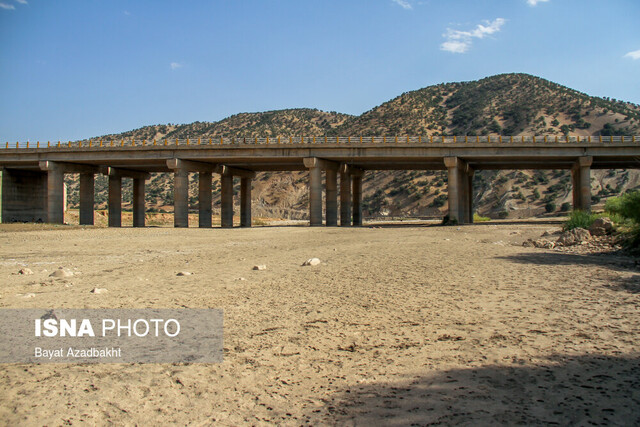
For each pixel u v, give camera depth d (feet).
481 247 93.76
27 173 293.84
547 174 510.17
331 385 22.18
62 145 255.91
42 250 95.61
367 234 151.74
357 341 29.22
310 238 134.62
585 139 222.69
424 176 540.11
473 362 24.73
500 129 556.10
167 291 46.91
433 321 33.71
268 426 18.16
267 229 201.36
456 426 17.61
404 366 24.47
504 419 18.06
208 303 40.91
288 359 26.09
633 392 20.35
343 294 44.42
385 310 37.50
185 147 241.55
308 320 34.73
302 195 551.59
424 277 54.19
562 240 94.17
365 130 614.75
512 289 45.70
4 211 279.49
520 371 23.21
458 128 590.14
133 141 248.32
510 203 455.22
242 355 26.91
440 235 139.95
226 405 20.25
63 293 46.06
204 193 267.18
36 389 22.30
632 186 447.83
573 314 34.88
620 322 32.32
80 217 271.90
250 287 48.91
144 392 21.83
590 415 18.25
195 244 113.09
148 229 197.26
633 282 48.52
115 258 80.33
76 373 24.41
